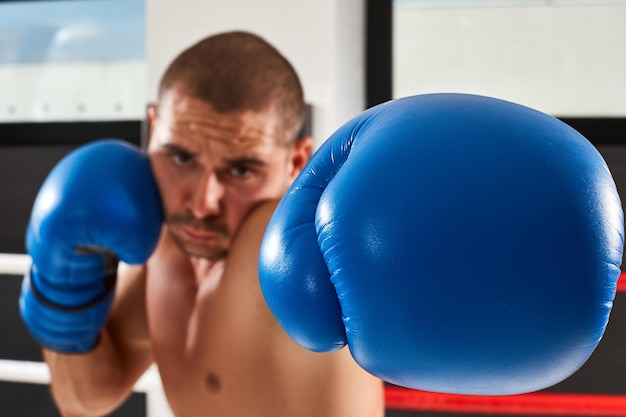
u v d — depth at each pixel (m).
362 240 0.64
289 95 1.54
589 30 2.52
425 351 0.62
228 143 1.46
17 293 2.53
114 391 1.80
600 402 2.30
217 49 1.49
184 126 1.49
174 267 1.63
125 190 1.44
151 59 2.24
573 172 0.64
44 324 1.51
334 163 0.82
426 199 0.63
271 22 2.16
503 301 0.59
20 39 2.81
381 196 0.65
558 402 2.30
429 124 0.69
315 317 0.71
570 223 0.61
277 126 1.50
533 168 0.64
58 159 2.78
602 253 0.62
